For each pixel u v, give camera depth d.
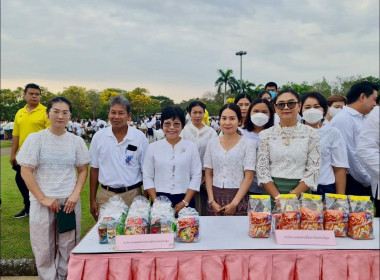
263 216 2.10
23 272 3.19
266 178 2.56
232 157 2.79
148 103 52.59
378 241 2.04
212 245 1.99
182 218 2.06
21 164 2.68
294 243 1.99
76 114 45.47
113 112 2.89
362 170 3.29
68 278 1.90
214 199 2.86
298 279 1.91
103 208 2.28
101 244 2.04
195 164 2.94
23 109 4.48
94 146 3.03
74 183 2.87
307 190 2.47
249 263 1.91
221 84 37.62
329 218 2.09
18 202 5.62
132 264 1.91
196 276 1.88
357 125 3.26
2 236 4.10
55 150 2.75
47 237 2.76
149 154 2.91
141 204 2.32
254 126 3.23
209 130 3.58
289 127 2.56
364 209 2.13
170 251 1.90
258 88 29.80
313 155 2.48
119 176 2.94
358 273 1.89
